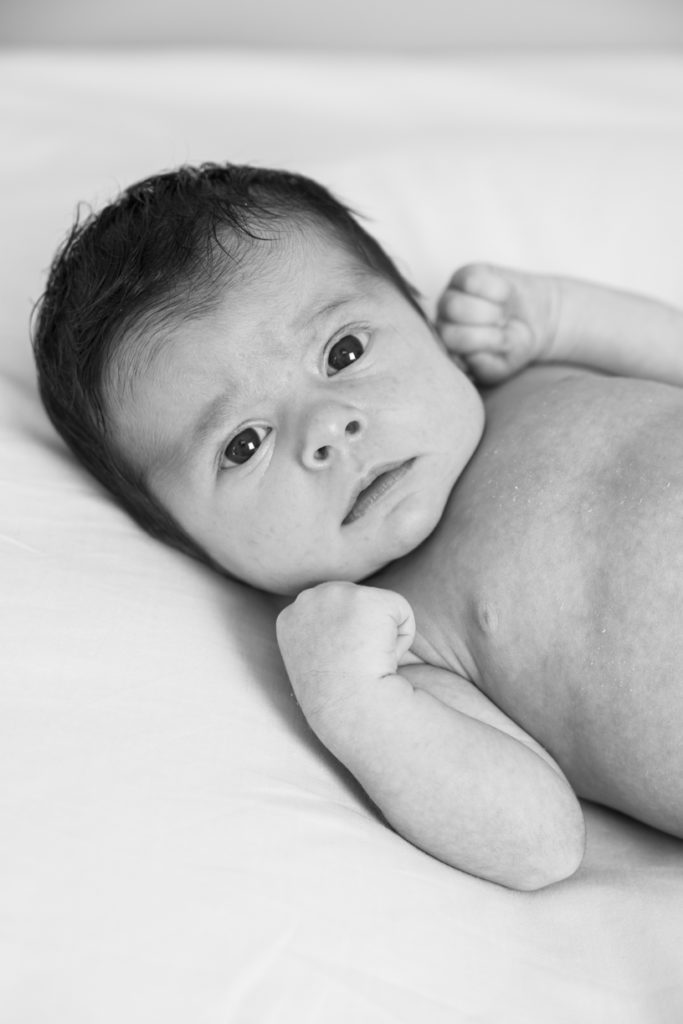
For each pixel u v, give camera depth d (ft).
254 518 3.41
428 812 2.95
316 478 3.33
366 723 2.99
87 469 3.77
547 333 4.29
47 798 2.57
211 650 3.17
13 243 4.75
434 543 3.56
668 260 5.15
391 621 3.11
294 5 7.58
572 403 3.70
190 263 3.49
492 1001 2.62
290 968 2.48
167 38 7.63
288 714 3.13
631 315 4.34
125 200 3.83
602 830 3.41
